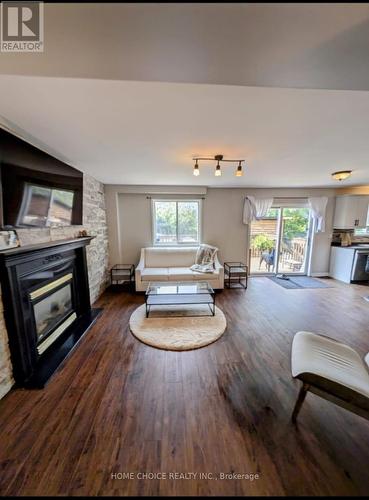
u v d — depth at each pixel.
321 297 3.97
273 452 1.29
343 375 1.41
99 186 4.09
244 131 1.83
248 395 1.72
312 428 1.44
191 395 1.71
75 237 2.92
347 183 4.44
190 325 2.85
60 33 0.70
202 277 4.10
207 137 1.96
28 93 1.27
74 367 2.06
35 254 1.98
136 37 0.72
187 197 4.79
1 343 1.69
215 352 2.29
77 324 2.83
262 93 1.28
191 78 0.98
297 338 1.81
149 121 1.65
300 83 1.02
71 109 1.47
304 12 0.63
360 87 1.06
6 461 1.23
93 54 0.80
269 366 2.07
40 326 2.24
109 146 2.18
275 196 5.01
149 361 2.14
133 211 4.70
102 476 1.17
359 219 4.98
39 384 1.81
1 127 1.64
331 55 0.81
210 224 4.95
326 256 5.40
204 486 1.13
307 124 1.70
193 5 0.60
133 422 1.48
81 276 3.12
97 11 0.62
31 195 1.94
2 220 1.63
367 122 1.67
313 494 1.09
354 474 1.18
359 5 0.61
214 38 0.73
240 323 2.95
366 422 1.50
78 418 1.51
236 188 4.90
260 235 5.29
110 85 1.19
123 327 2.83
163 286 3.65
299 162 2.79
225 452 1.29
